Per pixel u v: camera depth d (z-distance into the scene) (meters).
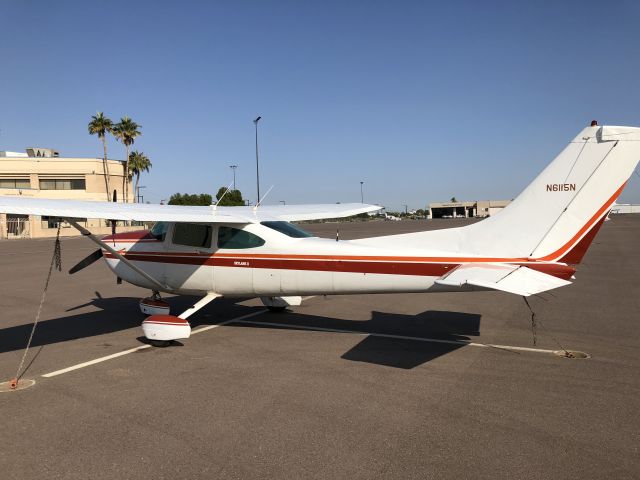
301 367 5.05
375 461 3.11
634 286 10.25
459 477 2.91
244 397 4.22
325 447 3.30
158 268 6.79
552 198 5.22
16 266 15.45
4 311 8.16
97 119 46.41
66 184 46.50
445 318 7.42
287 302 7.74
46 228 41.72
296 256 6.08
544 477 2.91
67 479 2.92
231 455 3.20
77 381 4.68
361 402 4.09
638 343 5.90
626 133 4.95
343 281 5.91
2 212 4.39
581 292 9.60
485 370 4.90
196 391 4.38
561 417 3.75
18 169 44.50
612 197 5.04
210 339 6.25
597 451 3.22
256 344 5.99
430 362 5.19
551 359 5.26
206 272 6.52
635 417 3.74
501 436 3.44
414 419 3.74
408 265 5.61
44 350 5.80
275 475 2.95
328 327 6.88
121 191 49.97
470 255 5.45
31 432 3.56
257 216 6.66
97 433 3.54
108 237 7.30
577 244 5.17
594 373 4.78
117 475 2.96
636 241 22.86
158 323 5.81
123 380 4.70
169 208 6.32
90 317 7.70
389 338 6.25
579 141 5.11
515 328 6.73
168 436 3.48
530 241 5.31
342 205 8.65
